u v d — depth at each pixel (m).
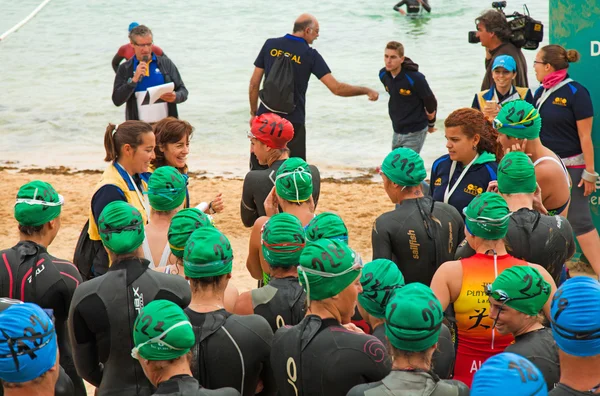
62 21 36.34
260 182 8.53
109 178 7.46
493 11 12.18
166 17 36.50
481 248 5.80
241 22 35.38
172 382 4.30
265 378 5.24
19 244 6.05
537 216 6.58
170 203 6.67
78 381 6.23
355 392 4.24
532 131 7.68
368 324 6.10
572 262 11.88
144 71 12.87
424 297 4.27
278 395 5.33
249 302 5.58
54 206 6.10
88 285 5.35
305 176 6.81
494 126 7.77
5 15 37.66
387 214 6.95
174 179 6.65
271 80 12.72
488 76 12.16
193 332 4.59
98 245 7.53
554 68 10.45
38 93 26.66
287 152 8.70
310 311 4.86
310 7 37.44
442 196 7.88
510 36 12.04
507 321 5.01
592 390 4.03
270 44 12.84
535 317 5.04
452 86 25.50
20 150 21.11
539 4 34.84
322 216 6.06
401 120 14.48
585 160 10.49
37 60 30.62
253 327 5.04
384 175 6.95
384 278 5.21
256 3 38.62
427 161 19.44
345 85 12.97
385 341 5.08
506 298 4.94
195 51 31.20
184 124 8.27
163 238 6.68
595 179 10.53
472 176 7.70
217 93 26.00
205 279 5.04
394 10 36.50
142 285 5.33
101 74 28.81
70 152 20.92
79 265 7.60
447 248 6.89
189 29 34.41
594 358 4.03
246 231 13.98
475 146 7.70
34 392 4.26
